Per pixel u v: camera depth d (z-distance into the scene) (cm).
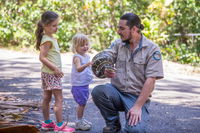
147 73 402
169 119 541
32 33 1344
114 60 425
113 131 424
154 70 398
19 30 1328
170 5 1472
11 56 1136
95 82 813
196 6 1484
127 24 399
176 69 1134
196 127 506
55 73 440
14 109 533
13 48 1298
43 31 448
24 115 508
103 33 1349
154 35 1358
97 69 413
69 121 496
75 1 1376
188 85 873
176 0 1491
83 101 462
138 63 407
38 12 1335
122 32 403
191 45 1427
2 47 1308
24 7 1360
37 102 580
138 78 412
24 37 1330
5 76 824
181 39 1449
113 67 410
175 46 1405
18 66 966
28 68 942
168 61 1283
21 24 1362
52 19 441
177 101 677
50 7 1356
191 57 1288
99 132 454
